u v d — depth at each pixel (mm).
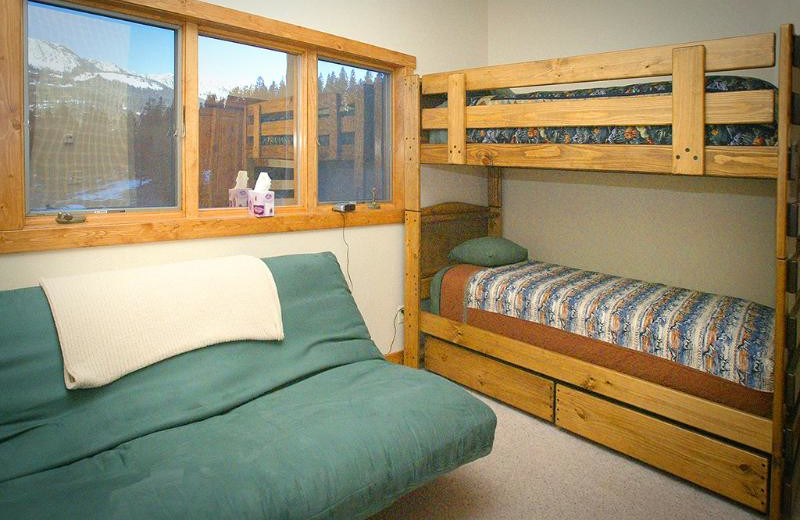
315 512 1531
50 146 2215
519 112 2670
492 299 3006
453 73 2980
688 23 2977
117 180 2406
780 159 1880
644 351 2369
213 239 2648
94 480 1526
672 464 2252
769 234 2787
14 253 2082
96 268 2295
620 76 2324
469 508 2080
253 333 2227
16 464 1590
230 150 2775
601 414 2492
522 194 3895
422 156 3256
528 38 3758
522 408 2861
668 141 2201
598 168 2412
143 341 1955
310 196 3088
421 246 3502
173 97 2547
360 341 2564
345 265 3240
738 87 2010
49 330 1844
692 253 3070
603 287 2855
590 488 2219
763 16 2705
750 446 2029
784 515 2037
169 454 1664
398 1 3373
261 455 1638
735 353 2088
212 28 2615
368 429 1792
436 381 2199
